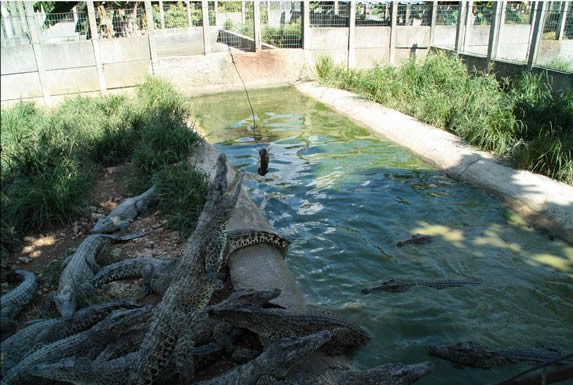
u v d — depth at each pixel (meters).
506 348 5.70
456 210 9.30
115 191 9.94
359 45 20.97
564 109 11.88
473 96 13.73
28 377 4.82
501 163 10.62
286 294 6.34
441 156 11.62
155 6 29.20
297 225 8.77
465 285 6.95
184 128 11.84
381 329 6.06
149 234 8.29
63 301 5.95
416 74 16.66
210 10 29.98
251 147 12.77
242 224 8.06
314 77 20.25
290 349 4.70
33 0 15.44
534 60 15.36
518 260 7.65
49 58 16.03
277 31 22.58
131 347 5.36
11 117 12.24
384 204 9.56
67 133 11.34
